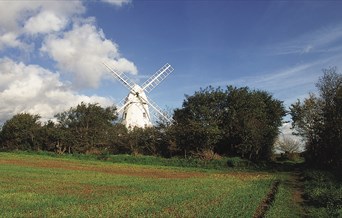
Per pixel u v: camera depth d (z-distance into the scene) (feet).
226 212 79.51
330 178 132.67
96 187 120.06
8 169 165.07
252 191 114.32
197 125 246.68
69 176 150.82
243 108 259.19
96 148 294.25
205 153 244.22
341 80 196.95
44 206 82.69
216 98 260.62
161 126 276.21
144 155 276.62
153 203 89.71
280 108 282.97
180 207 85.35
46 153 286.87
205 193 108.47
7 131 316.81
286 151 334.03
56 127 305.12
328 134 188.85
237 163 231.71
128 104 322.14
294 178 171.32
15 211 76.48
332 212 78.38
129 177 155.53
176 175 179.22
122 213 77.51
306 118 230.48
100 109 310.45
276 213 77.30
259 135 240.73
